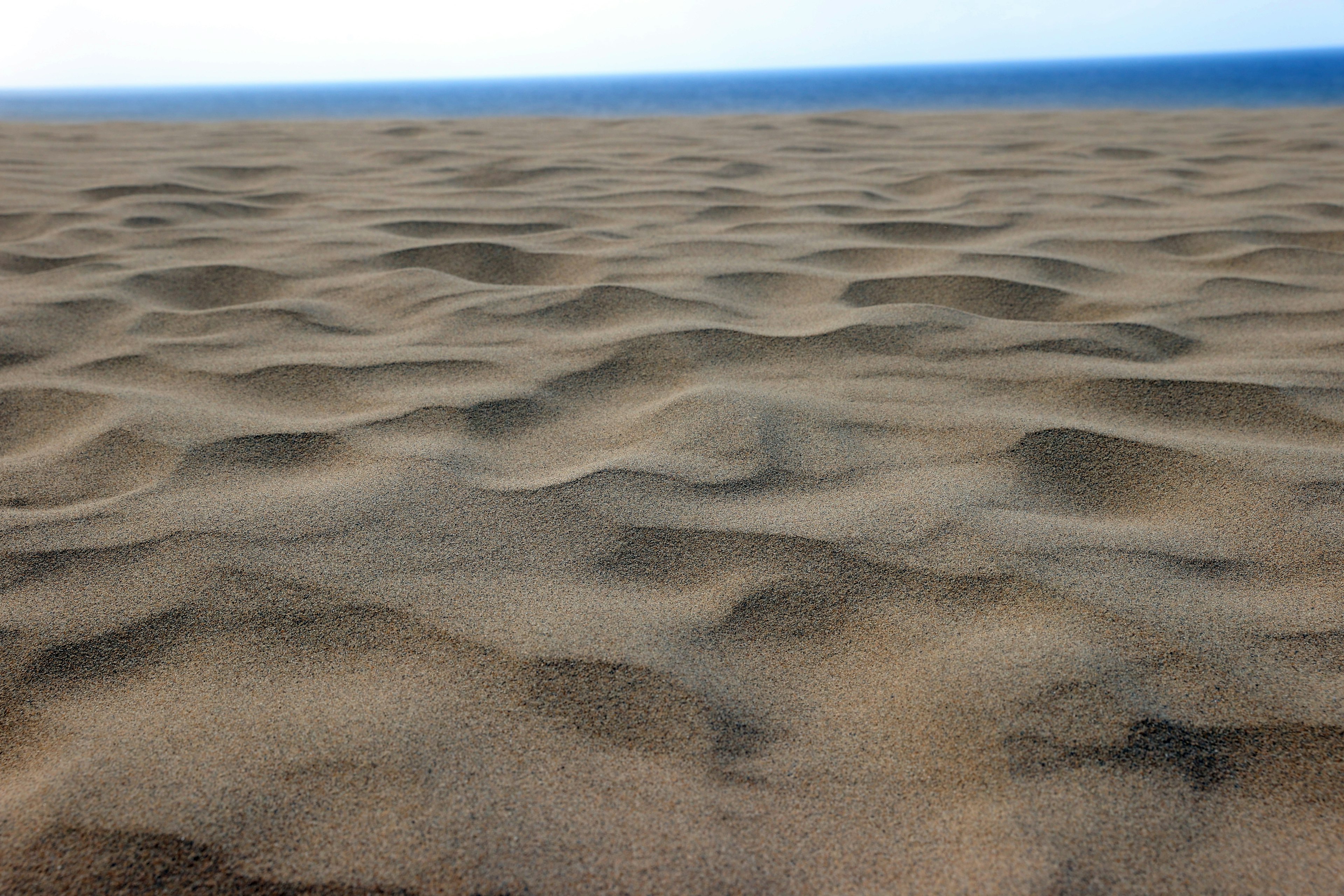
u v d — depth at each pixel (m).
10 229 2.79
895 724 0.80
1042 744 0.77
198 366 1.62
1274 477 1.17
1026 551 1.03
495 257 2.37
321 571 1.01
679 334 1.73
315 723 0.80
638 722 0.81
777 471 1.23
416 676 0.86
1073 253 2.36
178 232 2.68
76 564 1.03
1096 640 0.89
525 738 0.79
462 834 0.69
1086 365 1.57
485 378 1.56
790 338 1.71
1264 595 0.96
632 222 2.83
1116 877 0.66
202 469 1.24
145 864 0.67
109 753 0.77
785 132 5.21
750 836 0.70
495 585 0.99
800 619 0.94
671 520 1.11
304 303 1.97
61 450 1.30
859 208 2.97
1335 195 2.94
